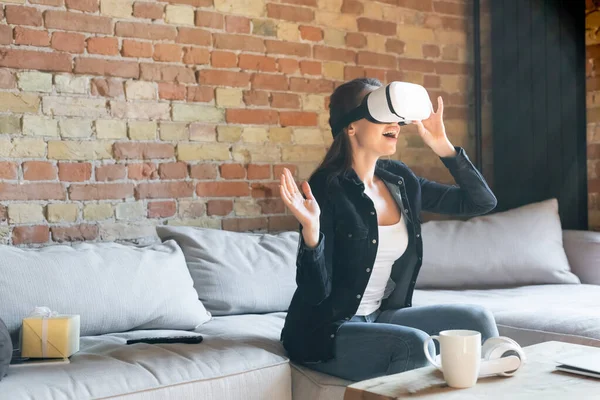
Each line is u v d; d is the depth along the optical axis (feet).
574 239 11.53
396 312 7.50
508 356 5.42
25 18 9.20
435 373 5.27
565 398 4.63
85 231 9.64
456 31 13.33
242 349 7.12
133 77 10.01
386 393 4.80
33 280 7.63
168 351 6.95
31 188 9.26
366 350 6.65
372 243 7.06
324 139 11.76
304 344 7.02
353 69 12.09
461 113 13.39
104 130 9.78
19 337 7.10
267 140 11.18
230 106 10.83
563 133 12.71
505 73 13.20
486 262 10.89
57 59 9.41
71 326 6.83
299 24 11.48
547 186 12.85
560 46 12.68
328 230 6.89
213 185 10.69
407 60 12.71
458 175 7.76
